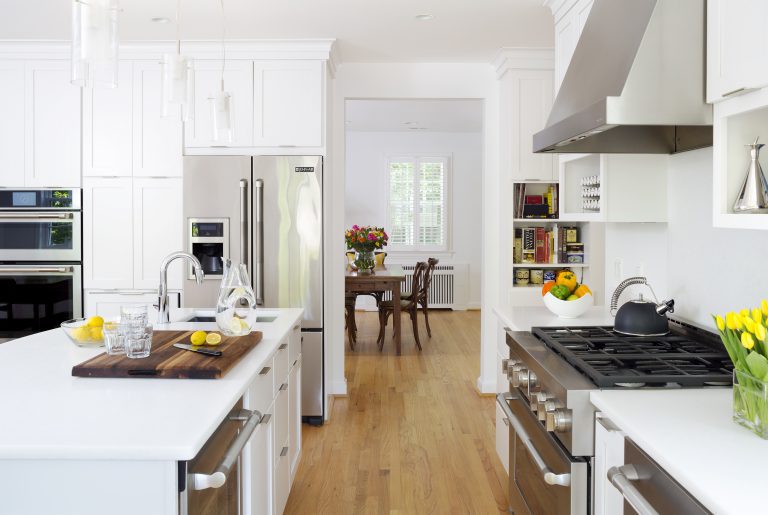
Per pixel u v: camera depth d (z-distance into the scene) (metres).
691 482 1.15
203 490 1.54
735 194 1.80
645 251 2.97
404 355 6.58
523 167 4.66
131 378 1.93
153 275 4.38
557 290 3.07
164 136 4.34
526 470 2.36
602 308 3.41
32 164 4.39
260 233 4.27
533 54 4.56
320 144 4.33
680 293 2.63
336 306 5.01
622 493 1.41
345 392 4.99
